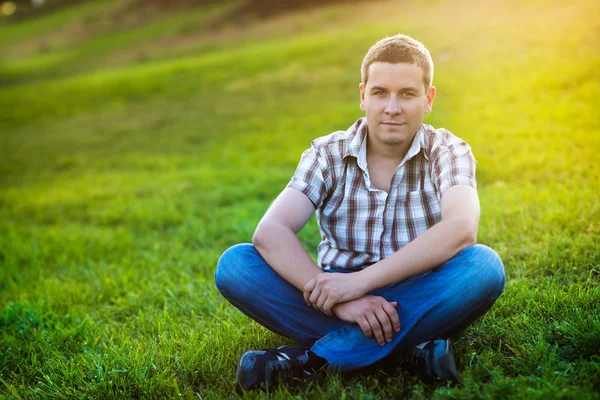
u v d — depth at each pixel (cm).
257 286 233
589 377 199
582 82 876
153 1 3716
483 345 242
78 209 705
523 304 271
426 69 229
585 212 385
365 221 239
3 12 5453
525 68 1022
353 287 214
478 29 1416
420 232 240
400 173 237
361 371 232
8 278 453
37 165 1081
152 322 321
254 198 643
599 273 297
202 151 989
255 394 213
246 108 1270
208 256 452
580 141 608
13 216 720
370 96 231
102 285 406
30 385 263
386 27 1750
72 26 3847
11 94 2044
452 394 196
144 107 1506
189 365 248
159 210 629
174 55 2409
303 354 222
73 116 1562
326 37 1823
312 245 450
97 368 254
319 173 241
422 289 219
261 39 2259
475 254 216
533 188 479
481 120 801
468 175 228
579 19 1262
